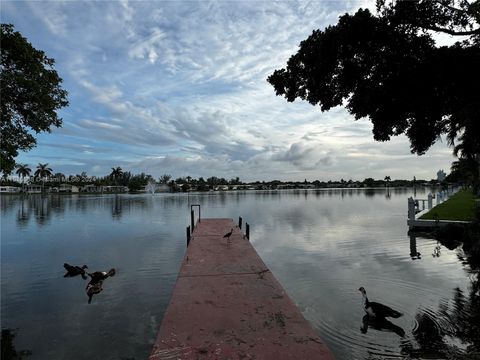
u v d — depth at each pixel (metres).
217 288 6.88
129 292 9.64
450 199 38.16
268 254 14.16
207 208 45.00
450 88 5.77
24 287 10.34
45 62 12.24
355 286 9.53
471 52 5.51
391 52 5.94
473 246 12.70
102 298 9.16
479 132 5.94
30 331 7.16
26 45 11.21
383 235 19.14
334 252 14.45
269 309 5.64
